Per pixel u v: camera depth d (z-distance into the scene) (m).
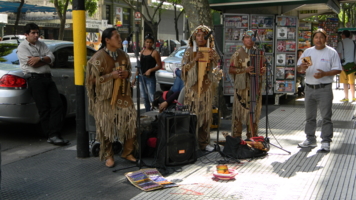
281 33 10.31
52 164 5.43
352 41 10.64
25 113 6.47
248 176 4.84
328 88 5.89
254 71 5.92
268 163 5.36
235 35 10.09
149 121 5.79
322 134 5.94
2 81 6.34
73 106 7.52
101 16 36.81
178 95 6.21
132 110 5.18
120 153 5.83
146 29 42.00
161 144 5.16
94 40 27.05
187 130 5.31
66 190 4.44
